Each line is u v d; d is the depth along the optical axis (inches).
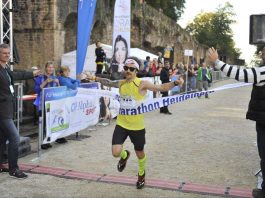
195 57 1892.2
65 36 677.3
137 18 1139.9
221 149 343.3
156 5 1670.8
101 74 582.2
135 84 219.8
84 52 414.6
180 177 257.4
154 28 1261.1
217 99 842.8
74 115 352.5
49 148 328.8
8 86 241.3
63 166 275.9
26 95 466.3
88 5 409.1
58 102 319.6
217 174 266.5
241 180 254.5
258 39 211.8
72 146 338.6
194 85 928.3
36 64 642.2
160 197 220.7
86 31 412.2
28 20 637.3
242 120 526.0
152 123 477.1
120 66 522.3
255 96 198.4
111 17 861.8
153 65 701.9
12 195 219.5
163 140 374.6
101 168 273.1
